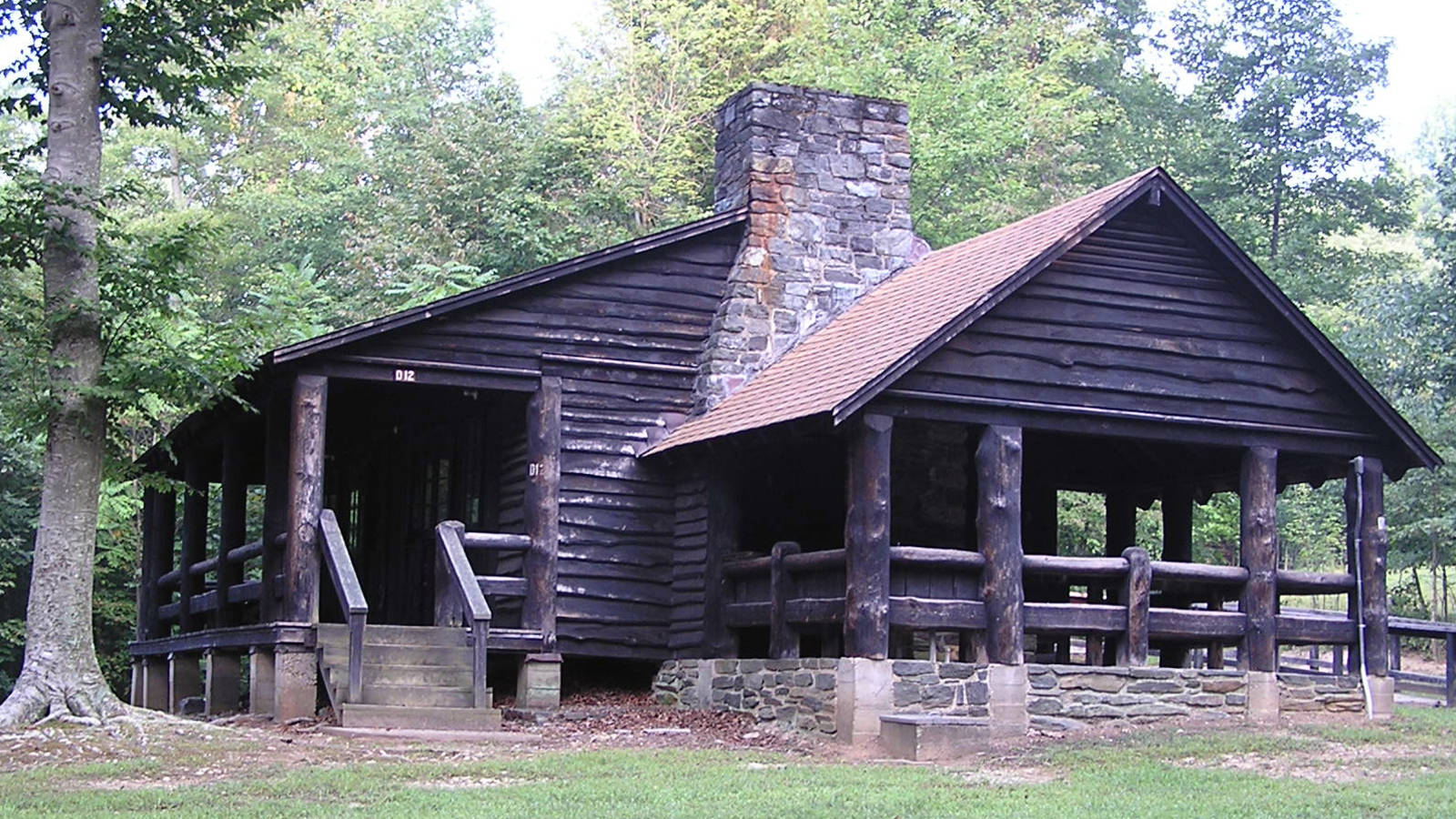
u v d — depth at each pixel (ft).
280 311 59.52
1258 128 134.31
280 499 60.95
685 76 133.80
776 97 66.49
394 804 37.58
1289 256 131.03
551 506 59.77
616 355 62.49
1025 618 52.19
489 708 53.52
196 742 47.24
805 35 127.65
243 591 63.05
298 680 54.49
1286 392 56.75
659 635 61.41
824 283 65.62
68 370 50.29
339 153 134.10
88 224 51.08
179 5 55.16
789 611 54.44
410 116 126.00
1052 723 51.90
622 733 52.75
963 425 60.70
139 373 50.21
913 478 64.44
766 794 39.29
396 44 137.69
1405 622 69.51
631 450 62.13
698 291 64.44
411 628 55.77
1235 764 45.98
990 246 60.59
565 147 109.81
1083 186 128.57
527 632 58.18
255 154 139.33
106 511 92.99
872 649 50.06
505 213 103.55
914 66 117.39
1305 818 36.99
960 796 39.47
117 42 54.19
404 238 104.32
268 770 42.80
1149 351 54.90
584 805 37.55
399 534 71.41
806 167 66.39
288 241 118.93
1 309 53.26
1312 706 56.44
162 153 138.62
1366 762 46.52
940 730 47.67
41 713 48.65
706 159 133.08
